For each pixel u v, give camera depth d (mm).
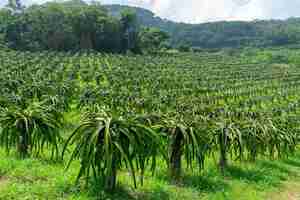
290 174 15141
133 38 130125
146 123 10789
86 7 123188
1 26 109250
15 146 12227
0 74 39906
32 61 69000
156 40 137500
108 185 8844
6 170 9492
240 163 14711
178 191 10242
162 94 39969
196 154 10695
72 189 8609
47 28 112625
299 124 28844
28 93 23906
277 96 53625
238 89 59688
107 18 122875
